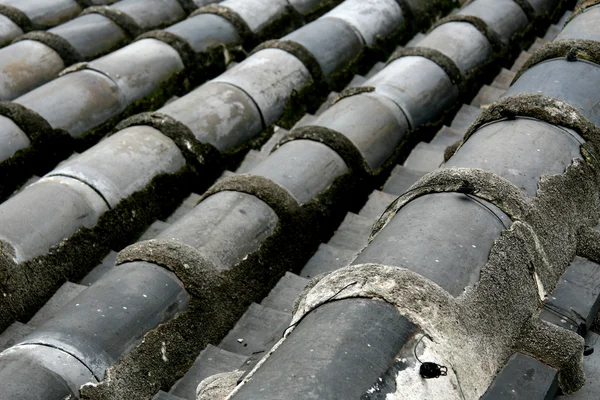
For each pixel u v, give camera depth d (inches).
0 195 160.7
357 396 80.1
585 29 167.8
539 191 115.8
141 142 159.3
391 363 84.1
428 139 176.9
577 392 104.5
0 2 240.8
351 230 150.2
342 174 154.8
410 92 175.5
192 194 162.6
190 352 121.4
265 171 148.3
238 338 126.8
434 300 89.8
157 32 204.5
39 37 207.8
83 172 148.5
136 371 113.4
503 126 131.9
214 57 207.0
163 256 125.4
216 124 169.8
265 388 81.9
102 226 145.9
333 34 203.6
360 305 90.2
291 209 141.7
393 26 219.3
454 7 238.5
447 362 86.5
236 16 216.8
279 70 187.2
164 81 195.6
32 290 133.3
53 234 138.3
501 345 96.0
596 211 125.9
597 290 112.6
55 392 105.7
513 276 102.2
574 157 125.3
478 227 105.0
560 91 142.1
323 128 158.9
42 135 168.9
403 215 110.7
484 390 90.5
